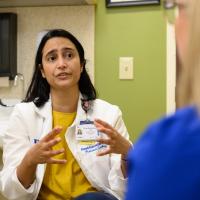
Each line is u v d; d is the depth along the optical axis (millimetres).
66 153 1290
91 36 1763
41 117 1341
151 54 1721
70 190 1246
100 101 1419
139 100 1740
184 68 445
